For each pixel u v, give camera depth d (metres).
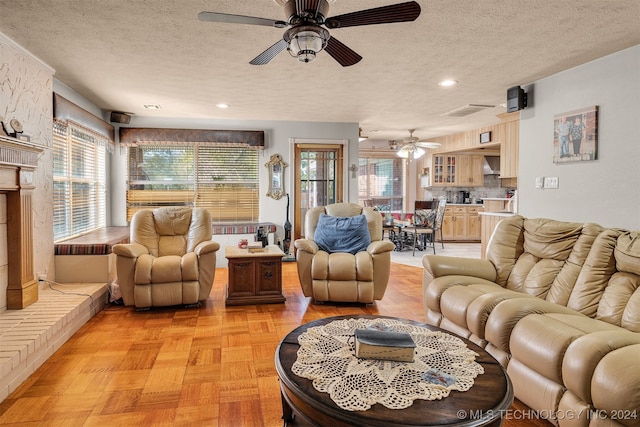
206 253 3.74
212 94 4.41
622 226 3.23
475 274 2.90
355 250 4.04
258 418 1.94
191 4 2.33
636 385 1.37
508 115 4.92
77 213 4.41
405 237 7.61
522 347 1.93
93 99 4.62
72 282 3.80
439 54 3.21
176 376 2.36
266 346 2.84
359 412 1.23
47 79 3.46
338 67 3.51
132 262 3.55
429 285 2.87
